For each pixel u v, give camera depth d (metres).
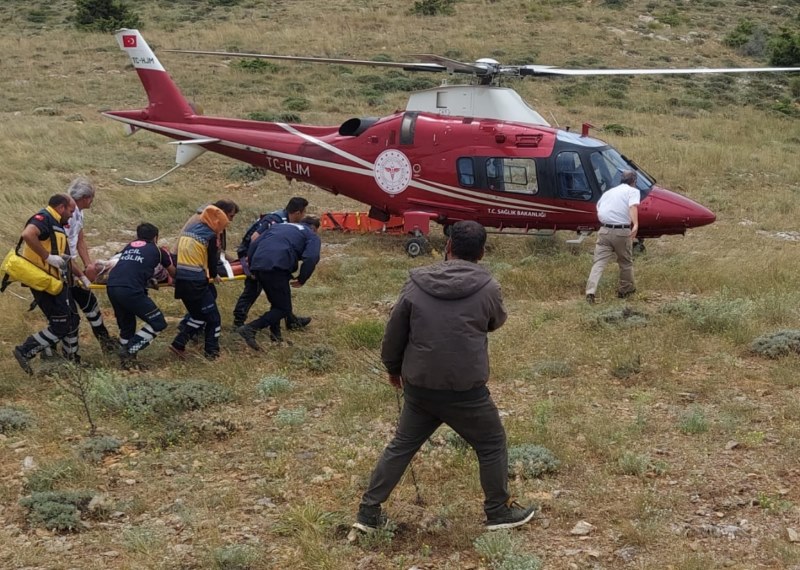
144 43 14.91
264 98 27.09
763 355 8.23
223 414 6.99
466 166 13.20
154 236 8.14
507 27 37.97
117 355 8.34
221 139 14.70
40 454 6.21
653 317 9.48
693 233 15.12
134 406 6.97
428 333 4.64
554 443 6.21
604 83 31.41
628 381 7.66
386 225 14.77
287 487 5.69
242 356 8.48
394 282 11.53
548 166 12.88
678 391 7.35
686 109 29.33
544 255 13.08
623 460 5.88
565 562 4.75
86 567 4.76
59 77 29.58
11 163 18.14
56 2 43.03
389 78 29.78
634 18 40.69
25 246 7.65
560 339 8.83
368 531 4.98
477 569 4.73
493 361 8.09
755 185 19.39
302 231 8.75
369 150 13.73
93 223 14.51
